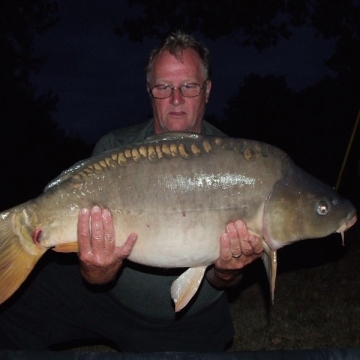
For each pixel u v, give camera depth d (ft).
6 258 3.30
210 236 3.29
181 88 3.90
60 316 4.31
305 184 3.43
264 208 3.34
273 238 3.37
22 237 3.30
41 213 3.28
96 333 4.42
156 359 3.34
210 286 4.17
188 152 3.32
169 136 3.36
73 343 5.75
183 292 3.38
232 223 3.28
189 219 3.27
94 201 3.26
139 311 4.21
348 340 5.62
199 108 3.99
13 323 4.29
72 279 4.21
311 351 3.37
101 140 4.21
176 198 3.26
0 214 3.29
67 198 3.26
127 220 3.26
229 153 3.34
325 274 6.97
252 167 3.34
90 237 3.26
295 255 7.50
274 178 3.36
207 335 4.34
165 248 3.28
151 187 3.26
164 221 3.26
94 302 4.24
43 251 3.32
